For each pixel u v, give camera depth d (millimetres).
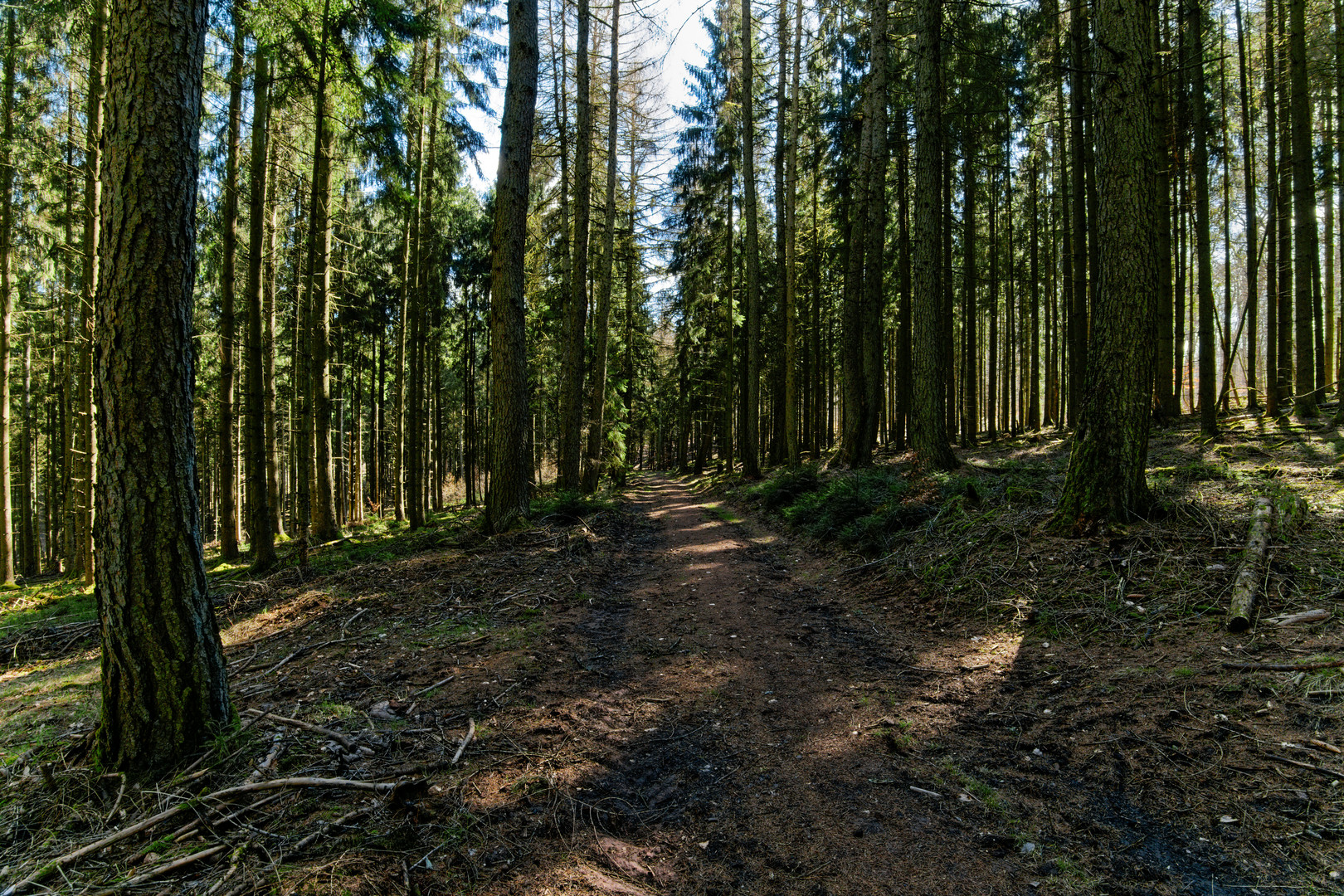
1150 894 2314
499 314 10562
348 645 5652
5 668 6539
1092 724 3469
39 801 2994
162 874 2471
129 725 3221
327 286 13852
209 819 2830
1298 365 11289
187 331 3381
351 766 3330
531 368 23109
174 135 3248
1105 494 5750
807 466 16156
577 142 15352
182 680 3289
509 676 4727
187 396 3383
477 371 27234
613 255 20734
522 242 10578
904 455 16500
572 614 6543
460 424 38750
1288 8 11281
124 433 3215
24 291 17203
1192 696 3475
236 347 18047
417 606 6809
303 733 3666
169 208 3248
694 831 2951
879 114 13453
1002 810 2896
